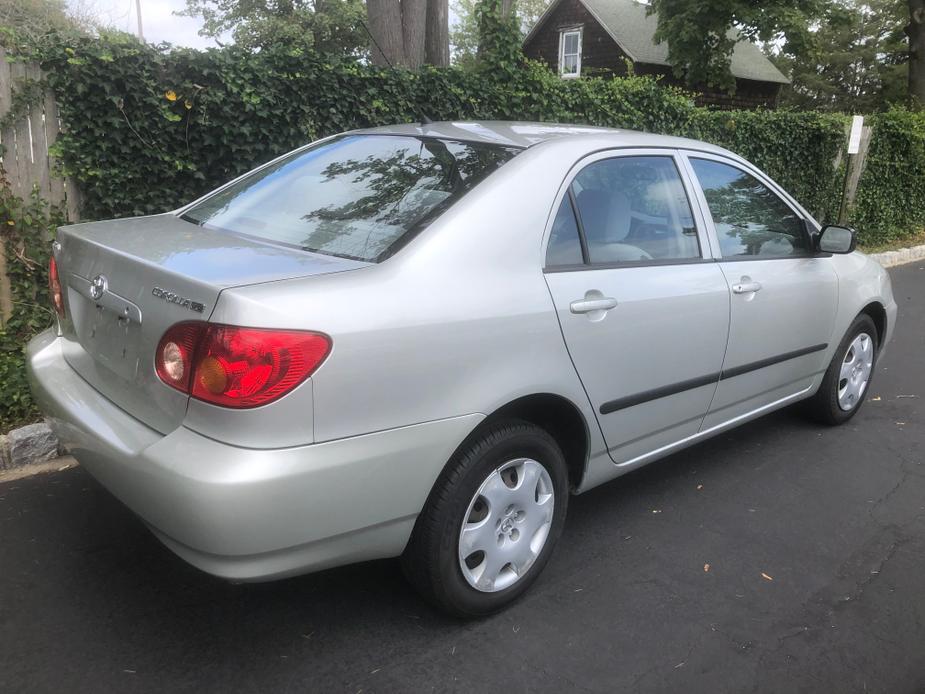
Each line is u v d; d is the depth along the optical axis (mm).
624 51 25531
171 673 2389
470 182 2688
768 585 3021
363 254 2432
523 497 2697
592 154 3018
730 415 3736
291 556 2133
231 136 5426
